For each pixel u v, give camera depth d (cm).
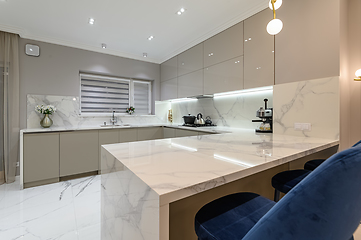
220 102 340
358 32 178
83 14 247
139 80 442
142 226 64
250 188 136
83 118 355
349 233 43
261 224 41
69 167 295
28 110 302
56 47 326
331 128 168
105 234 118
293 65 195
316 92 178
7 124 281
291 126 198
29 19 258
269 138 171
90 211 199
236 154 102
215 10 238
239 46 253
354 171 36
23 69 298
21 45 296
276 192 126
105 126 357
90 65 359
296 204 37
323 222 37
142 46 359
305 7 185
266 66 220
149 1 220
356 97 180
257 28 230
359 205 41
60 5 227
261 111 233
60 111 330
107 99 402
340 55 164
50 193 245
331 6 167
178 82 381
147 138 382
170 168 76
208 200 111
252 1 221
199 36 314
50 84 320
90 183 283
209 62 303
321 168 37
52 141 282
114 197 99
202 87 319
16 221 179
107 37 317
